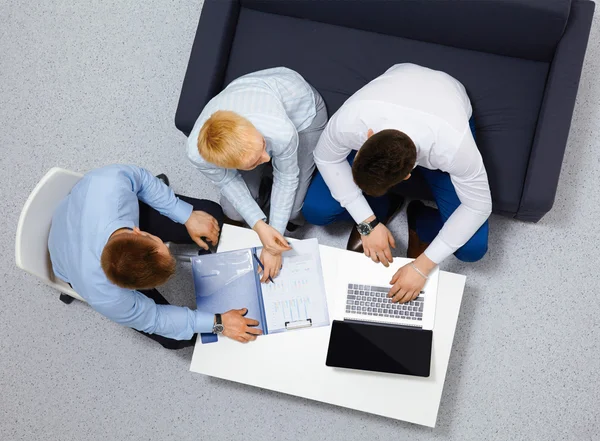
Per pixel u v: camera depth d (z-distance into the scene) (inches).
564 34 77.2
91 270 66.1
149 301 70.9
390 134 57.6
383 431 91.0
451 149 64.0
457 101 66.6
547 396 89.7
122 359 96.2
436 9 78.3
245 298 72.2
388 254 72.3
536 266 92.1
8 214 101.7
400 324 69.8
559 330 90.6
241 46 87.6
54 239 70.4
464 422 90.4
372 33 86.1
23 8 106.5
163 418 95.0
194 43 84.3
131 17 104.1
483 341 91.5
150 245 61.1
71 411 96.2
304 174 83.0
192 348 95.0
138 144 101.5
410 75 68.0
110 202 68.1
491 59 83.1
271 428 93.0
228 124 59.4
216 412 94.1
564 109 76.7
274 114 67.2
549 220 92.6
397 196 91.1
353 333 69.9
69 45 105.0
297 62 86.7
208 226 77.7
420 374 68.3
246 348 71.8
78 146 102.6
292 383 71.0
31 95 104.6
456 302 69.9
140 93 102.6
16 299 98.9
